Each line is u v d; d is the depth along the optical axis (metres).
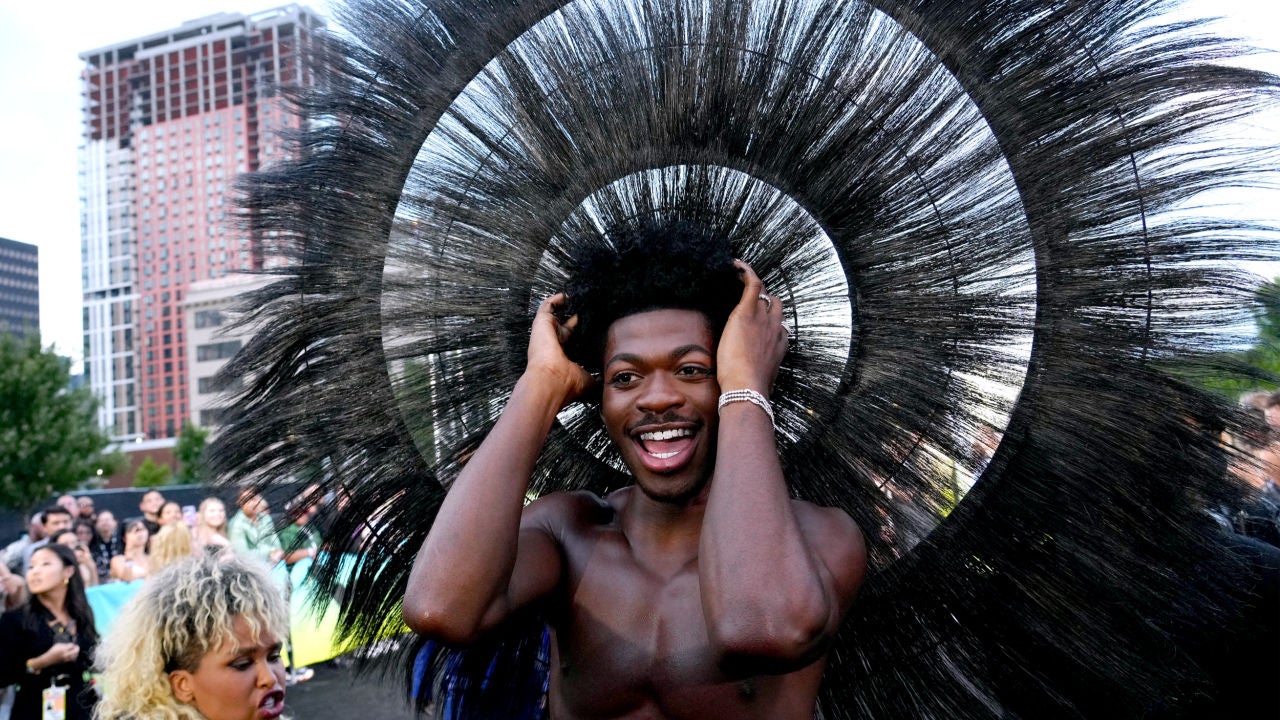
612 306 1.34
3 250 113.62
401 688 1.74
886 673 1.52
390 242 1.62
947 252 1.49
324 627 5.55
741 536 1.12
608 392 1.32
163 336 91.06
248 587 1.76
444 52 1.63
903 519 1.50
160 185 92.19
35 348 24.95
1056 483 1.44
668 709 1.28
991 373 1.47
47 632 3.27
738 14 1.55
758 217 1.56
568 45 1.60
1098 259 1.43
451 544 1.17
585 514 1.44
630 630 1.31
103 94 93.50
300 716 4.76
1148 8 1.44
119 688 1.73
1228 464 1.42
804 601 1.09
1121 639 1.43
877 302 1.51
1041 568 1.45
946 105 1.48
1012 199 1.46
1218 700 1.65
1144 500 1.42
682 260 1.32
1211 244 1.40
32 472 23.89
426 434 1.60
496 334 1.60
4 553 5.46
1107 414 1.41
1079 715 1.46
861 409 1.51
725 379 1.26
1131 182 1.42
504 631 1.45
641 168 1.59
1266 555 1.71
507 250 1.60
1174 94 1.40
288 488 1.66
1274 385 1.41
